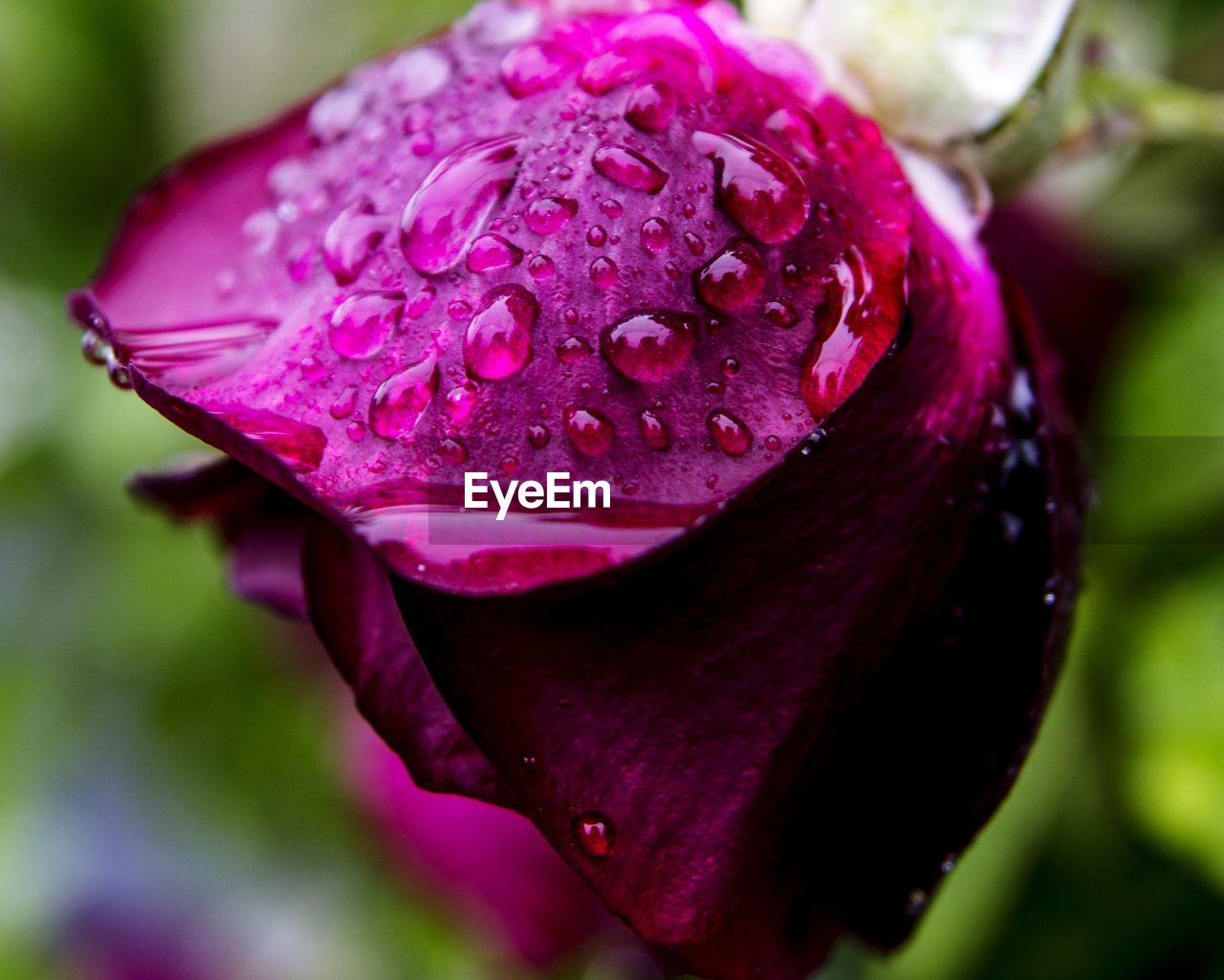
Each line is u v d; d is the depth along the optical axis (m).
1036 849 0.25
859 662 0.19
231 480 0.21
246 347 0.19
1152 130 0.22
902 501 0.19
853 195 0.20
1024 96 0.21
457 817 0.25
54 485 0.34
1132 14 0.26
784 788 0.19
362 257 0.19
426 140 0.20
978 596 0.20
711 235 0.19
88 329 0.20
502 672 0.19
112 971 0.37
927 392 0.20
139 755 0.35
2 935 0.37
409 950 0.34
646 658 0.19
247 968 0.36
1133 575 0.26
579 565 0.18
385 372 0.19
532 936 0.25
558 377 0.18
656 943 0.19
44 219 0.33
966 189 0.21
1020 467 0.20
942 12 0.21
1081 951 0.26
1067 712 0.25
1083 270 0.25
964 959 0.25
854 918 0.20
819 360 0.19
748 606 0.19
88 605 0.34
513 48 0.20
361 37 0.30
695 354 0.19
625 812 0.19
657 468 0.18
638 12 0.20
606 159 0.19
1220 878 0.24
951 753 0.20
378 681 0.19
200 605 0.34
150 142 0.32
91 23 0.31
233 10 0.30
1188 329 0.26
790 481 0.19
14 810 0.36
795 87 0.20
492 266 0.19
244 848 0.36
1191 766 0.25
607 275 0.19
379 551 0.18
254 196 0.21
